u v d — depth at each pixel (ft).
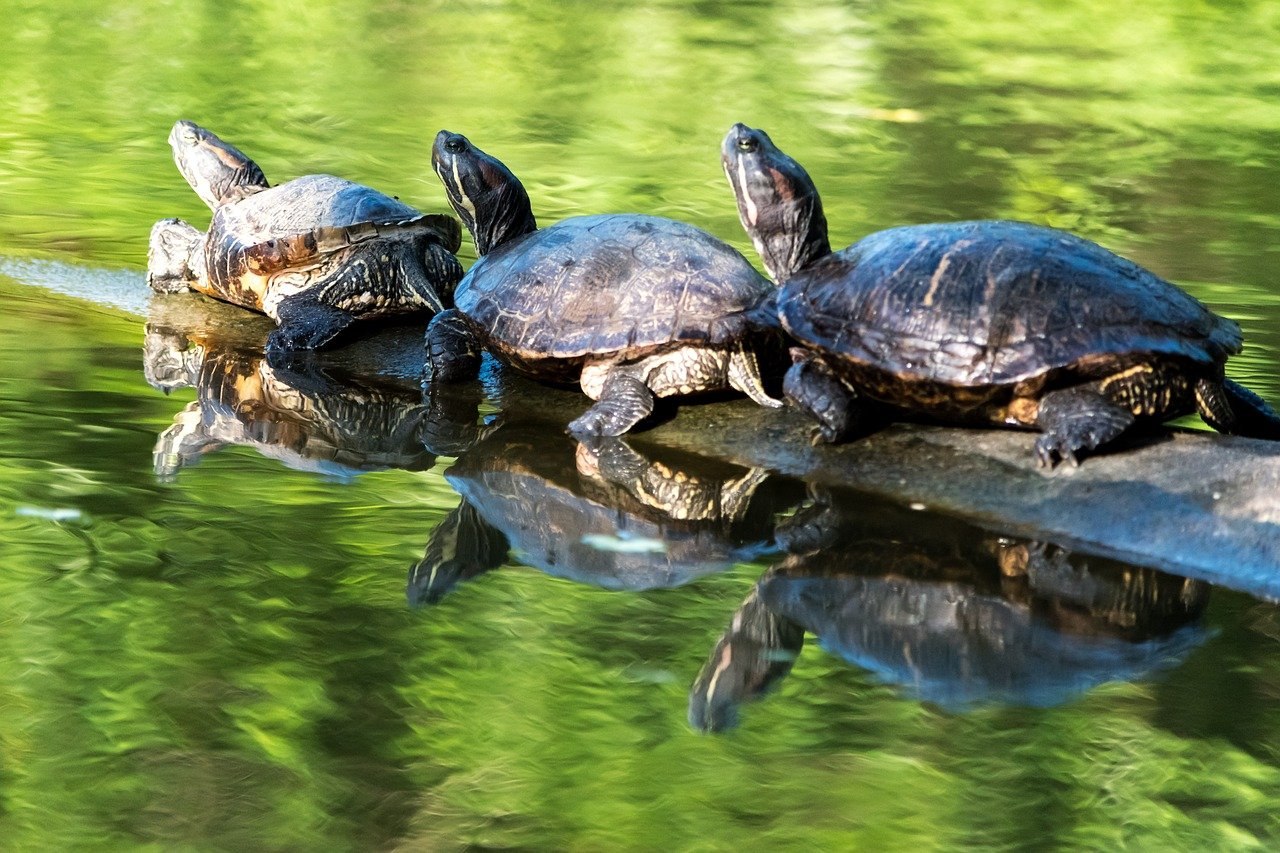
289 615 50.01
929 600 52.06
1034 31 191.21
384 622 49.88
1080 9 203.21
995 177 122.11
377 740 43.09
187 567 53.52
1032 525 56.59
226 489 61.11
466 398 72.54
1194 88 162.09
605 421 64.08
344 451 66.39
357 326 83.30
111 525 57.00
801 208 69.56
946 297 58.13
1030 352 56.03
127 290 89.81
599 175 119.24
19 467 62.39
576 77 161.27
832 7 203.51
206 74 158.40
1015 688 46.11
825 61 172.14
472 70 164.55
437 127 136.77
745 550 56.18
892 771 41.75
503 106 146.41
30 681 45.55
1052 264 57.98
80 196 110.01
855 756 42.45
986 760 42.19
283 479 62.64
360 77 159.43
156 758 42.14
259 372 76.48
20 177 115.03
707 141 132.87
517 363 68.80
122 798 40.37
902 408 61.87
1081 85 162.30
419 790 40.86
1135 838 38.55
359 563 54.29
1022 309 56.90
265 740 43.04
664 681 46.34
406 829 39.32
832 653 48.47
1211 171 126.31
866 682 46.57
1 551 54.24
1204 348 56.49
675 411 68.49
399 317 84.79
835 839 38.60
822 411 61.67
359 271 80.94
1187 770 41.52
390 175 117.80
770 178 68.95
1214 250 101.19
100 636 48.34
